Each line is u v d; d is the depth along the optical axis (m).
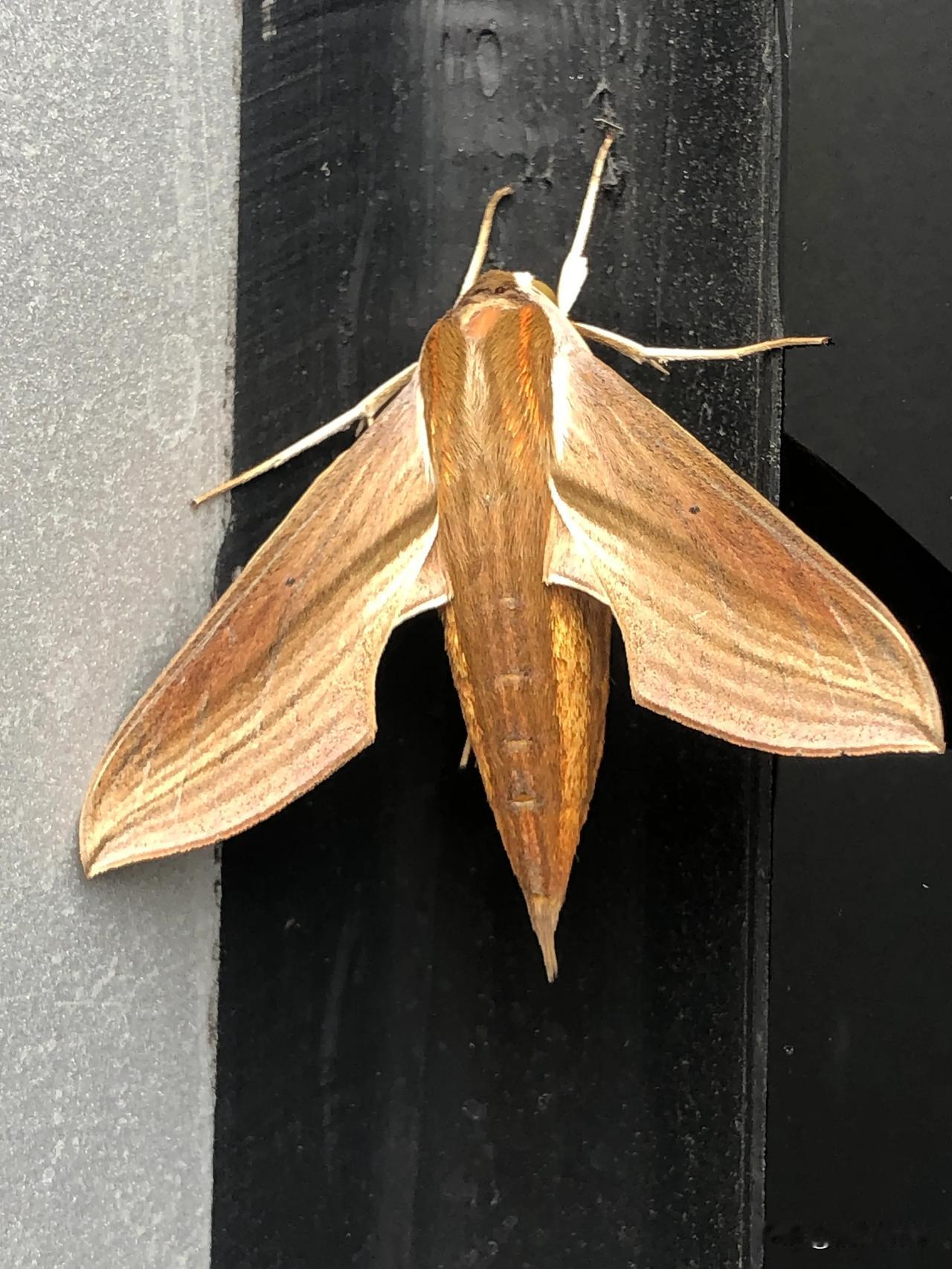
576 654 0.13
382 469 0.14
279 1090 0.15
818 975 0.17
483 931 0.14
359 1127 0.15
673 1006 0.14
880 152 0.16
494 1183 0.14
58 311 0.13
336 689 0.14
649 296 0.14
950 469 0.16
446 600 0.14
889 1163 0.16
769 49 0.14
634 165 0.14
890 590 0.17
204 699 0.13
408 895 0.15
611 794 0.14
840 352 0.16
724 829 0.14
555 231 0.14
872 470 0.16
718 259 0.14
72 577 0.13
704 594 0.13
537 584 0.13
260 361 0.15
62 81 0.13
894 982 0.17
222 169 0.15
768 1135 0.16
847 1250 0.16
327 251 0.15
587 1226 0.14
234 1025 0.15
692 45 0.14
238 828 0.14
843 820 0.17
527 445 0.13
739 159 0.14
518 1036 0.14
